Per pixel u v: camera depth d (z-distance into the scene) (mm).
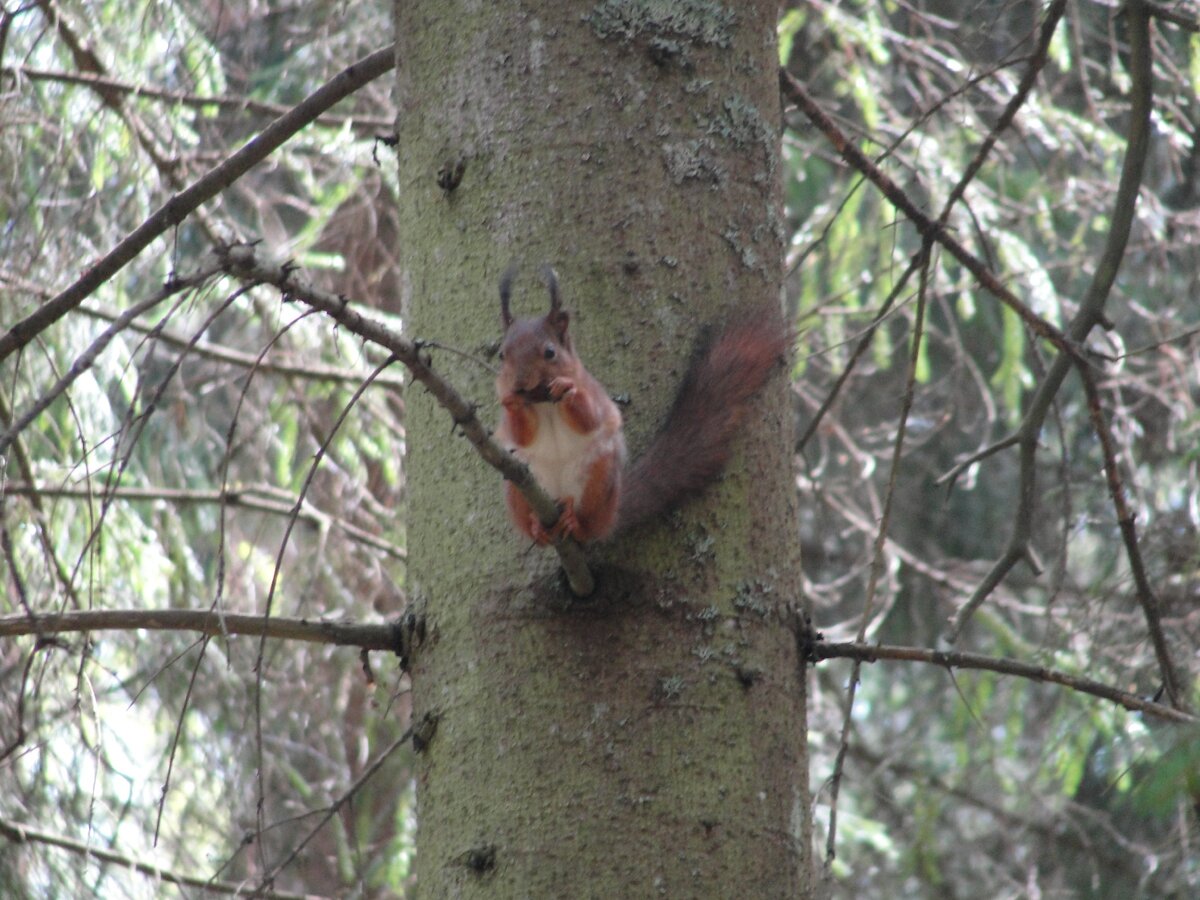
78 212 10492
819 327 13172
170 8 10875
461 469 6320
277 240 13023
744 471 6238
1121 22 14266
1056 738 12141
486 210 6477
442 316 6496
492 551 6121
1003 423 18000
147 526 11961
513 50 6566
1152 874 12000
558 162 6418
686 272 6363
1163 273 12977
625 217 6359
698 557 6027
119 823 9023
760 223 6570
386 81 13234
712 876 5621
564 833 5629
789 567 6309
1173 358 12234
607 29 6523
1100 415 7430
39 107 10758
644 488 6086
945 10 16578
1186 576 10484
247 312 12164
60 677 10227
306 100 6945
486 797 5770
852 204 12812
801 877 5871
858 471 17219
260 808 5832
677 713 5797
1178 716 5895
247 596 12133
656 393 6242
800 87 7695
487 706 5895
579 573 5766
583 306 6285
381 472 13883
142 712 11656
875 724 18625
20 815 9898
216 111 11500
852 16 12844
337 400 12328
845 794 17391
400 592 12516
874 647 6281
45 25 10359
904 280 7777
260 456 12477
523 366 6047
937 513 18656
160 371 12773
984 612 14133
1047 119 12484
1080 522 11883
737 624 6012
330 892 12406
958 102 12336
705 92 6566
